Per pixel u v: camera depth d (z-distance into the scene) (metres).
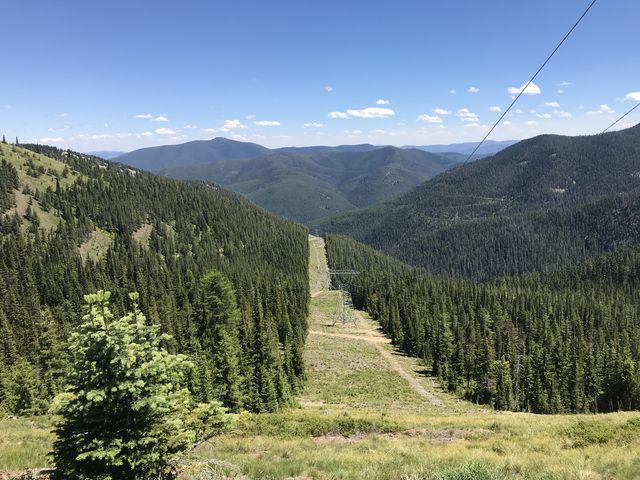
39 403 52.00
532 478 10.66
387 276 169.25
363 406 53.03
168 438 10.14
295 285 136.38
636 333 121.56
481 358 80.06
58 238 157.25
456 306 129.25
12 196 172.50
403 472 11.36
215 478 10.66
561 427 20.30
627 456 13.09
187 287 116.31
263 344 63.06
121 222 184.12
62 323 100.19
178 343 74.94
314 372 73.50
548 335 106.88
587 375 75.19
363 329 125.44
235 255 188.75
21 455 13.99
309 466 12.88
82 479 9.45
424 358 89.62
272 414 23.94
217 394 46.16
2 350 75.88
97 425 9.91
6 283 116.81
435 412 49.88
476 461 11.23
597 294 168.38
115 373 9.75
